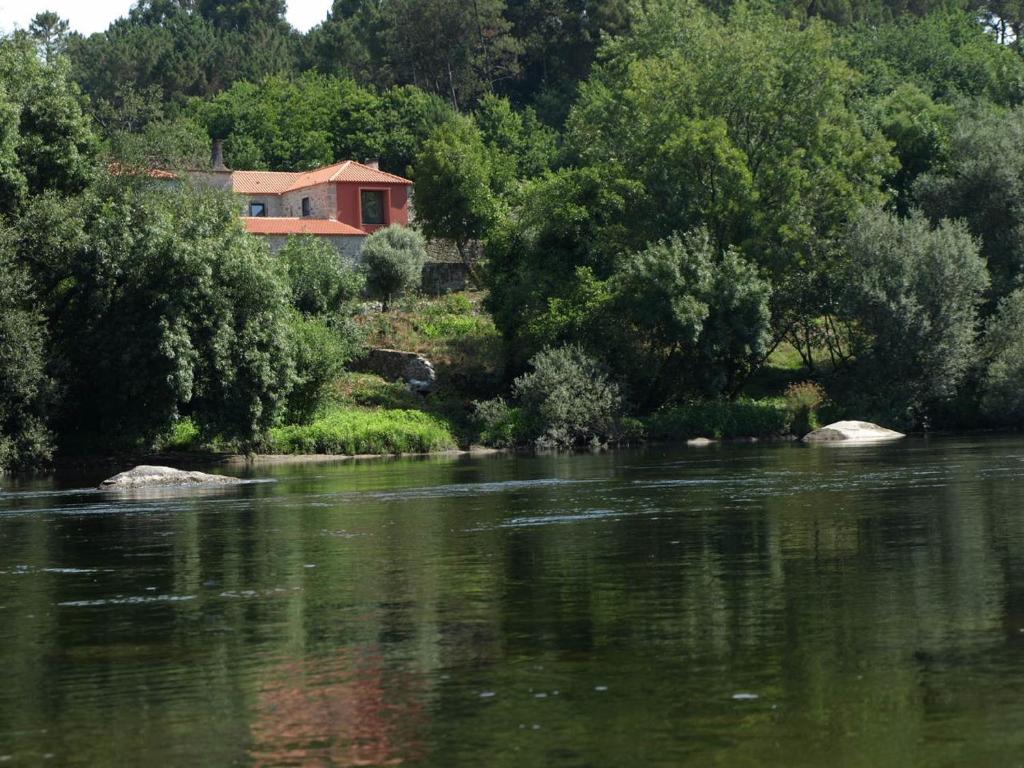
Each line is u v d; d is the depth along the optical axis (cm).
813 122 7325
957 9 13750
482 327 7494
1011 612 1348
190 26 17875
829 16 13712
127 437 5112
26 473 4875
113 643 1314
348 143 12838
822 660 1135
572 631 1304
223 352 4991
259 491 3584
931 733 895
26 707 1039
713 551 1931
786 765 833
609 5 14038
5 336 4712
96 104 13500
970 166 7481
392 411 6259
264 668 1166
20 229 5028
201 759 878
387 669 1146
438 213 8869
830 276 6906
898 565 1727
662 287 6506
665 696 1017
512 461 5047
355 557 1983
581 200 7300
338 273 6775
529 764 846
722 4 13225
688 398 6925
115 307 5016
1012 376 6481
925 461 4059
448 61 14600
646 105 7488
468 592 1587
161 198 5462
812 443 5888
